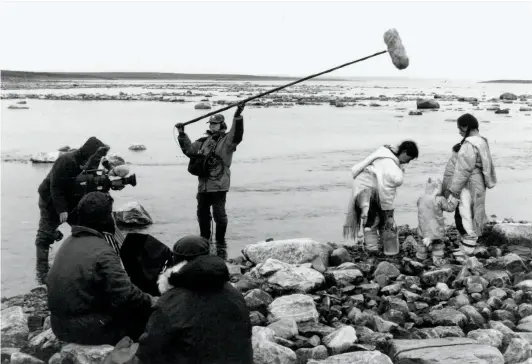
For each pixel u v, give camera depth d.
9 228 9.93
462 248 8.30
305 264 7.59
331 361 4.74
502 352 5.20
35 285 7.35
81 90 83.19
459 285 7.00
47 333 5.32
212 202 9.26
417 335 5.50
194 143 9.20
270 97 66.50
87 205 4.80
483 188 8.18
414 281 7.15
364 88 126.44
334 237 9.75
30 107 42.91
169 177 14.88
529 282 6.93
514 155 19.97
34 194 12.62
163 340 3.90
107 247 4.71
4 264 8.10
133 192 12.98
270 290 6.80
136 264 5.23
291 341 5.35
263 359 4.80
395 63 7.74
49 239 8.21
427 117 36.66
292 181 14.68
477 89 129.25
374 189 8.24
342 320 5.96
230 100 55.94
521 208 12.03
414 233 9.74
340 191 13.50
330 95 76.12
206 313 3.92
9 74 187.75
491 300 6.37
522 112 42.12
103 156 7.72
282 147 21.41
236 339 3.98
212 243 9.33
